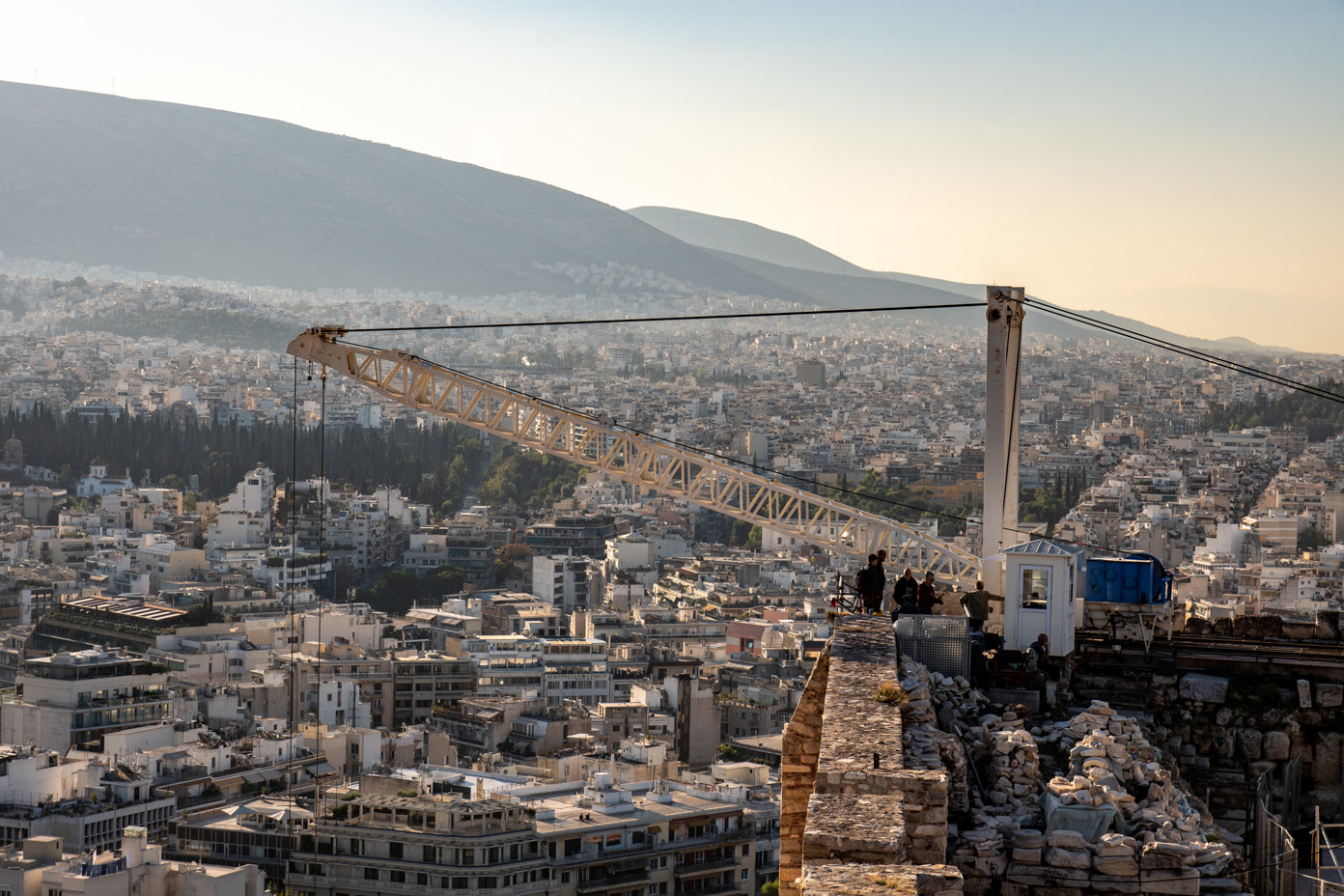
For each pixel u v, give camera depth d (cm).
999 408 4509
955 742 2675
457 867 16525
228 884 16300
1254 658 3684
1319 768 3516
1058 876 2453
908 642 3444
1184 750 3584
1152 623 3903
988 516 4466
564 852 17300
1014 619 3697
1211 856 2450
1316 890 2728
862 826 2148
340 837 16975
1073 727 3028
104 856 16750
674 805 18950
